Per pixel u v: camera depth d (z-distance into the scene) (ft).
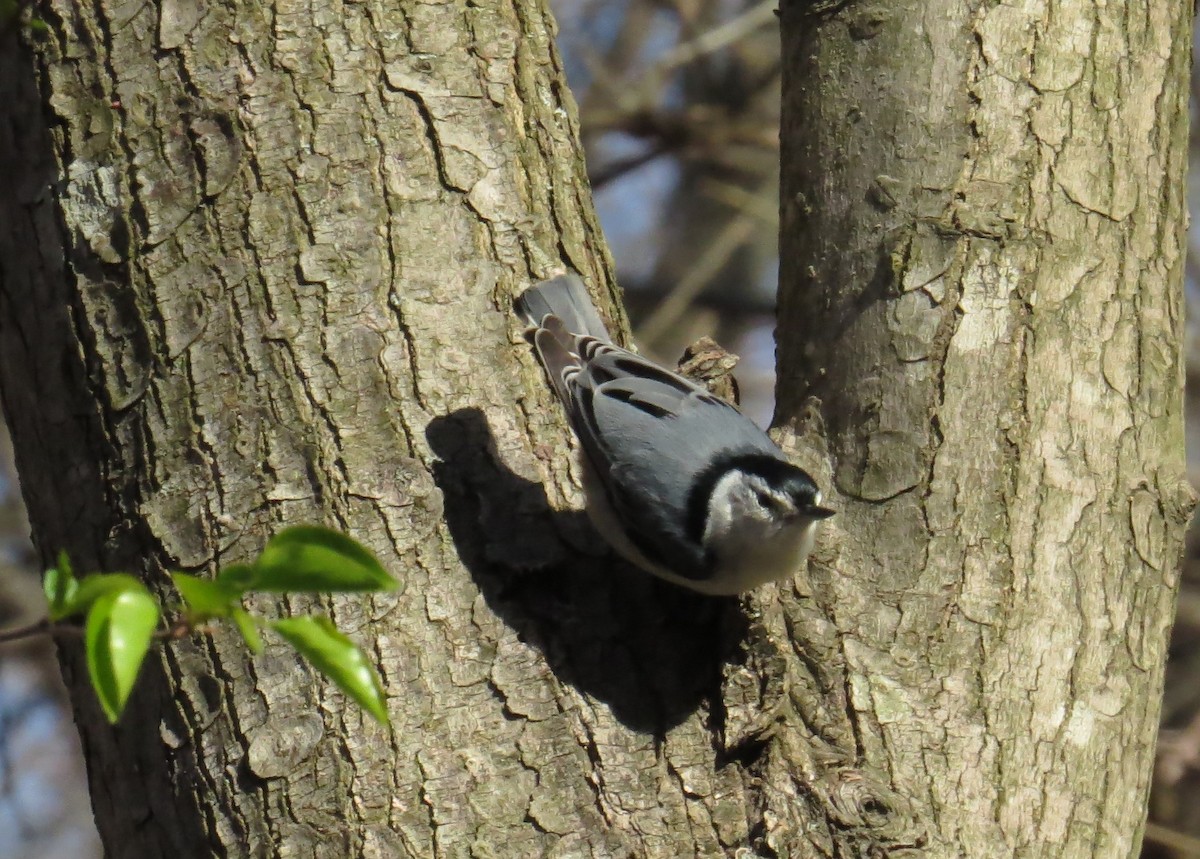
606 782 21.91
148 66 24.52
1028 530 23.59
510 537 23.44
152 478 22.95
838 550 23.81
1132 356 24.80
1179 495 24.52
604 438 24.79
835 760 22.03
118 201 24.04
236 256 23.70
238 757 21.44
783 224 26.96
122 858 22.49
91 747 23.43
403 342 23.97
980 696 22.65
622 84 66.59
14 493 62.85
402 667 21.91
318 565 15.74
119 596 15.21
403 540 22.72
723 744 22.35
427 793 21.26
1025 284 24.52
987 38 25.58
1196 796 49.14
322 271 23.84
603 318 27.32
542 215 26.32
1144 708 23.54
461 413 24.03
